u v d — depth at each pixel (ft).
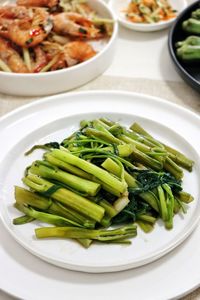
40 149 1.52
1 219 1.30
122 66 1.96
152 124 1.58
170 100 1.80
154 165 1.39
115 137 1.45
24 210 1.32
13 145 1.50
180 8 2.18
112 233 1.25
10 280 1.18
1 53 1.91
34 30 1.90
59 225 1.29
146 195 1.31
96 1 2.13
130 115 1.60
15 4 2.21
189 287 1.16
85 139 1.43
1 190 1.41
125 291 1.16
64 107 1.65
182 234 1.24
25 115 1.61
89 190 1.28
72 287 1.17
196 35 2.00
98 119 1.56
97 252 1.23
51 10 2.11
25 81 1.77
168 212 1.29
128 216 1.30
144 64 1.96
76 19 2.01
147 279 1.18
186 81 1.77
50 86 1.81
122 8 2.22
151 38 2.09
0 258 1.23
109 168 1.33
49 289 1.16
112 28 2.04
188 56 1.84
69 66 1.91
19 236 1.25
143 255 1.21
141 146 1.43
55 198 1.31
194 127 1.57
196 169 1.44
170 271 1.20
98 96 1.67
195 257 1.23
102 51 1.85
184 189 1.40
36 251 1.20
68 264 1.17
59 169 1.34
